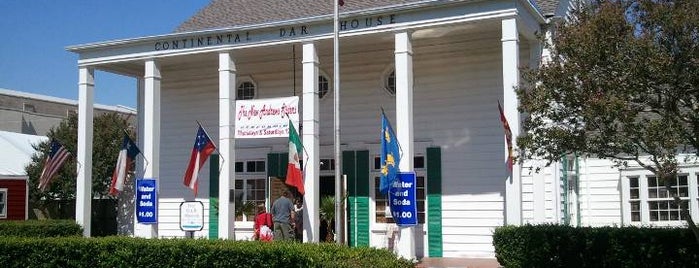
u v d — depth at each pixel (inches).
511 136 602.9
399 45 661.9
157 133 774.5
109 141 1304.1
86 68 821.2
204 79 882.8
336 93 634.2
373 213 777.6
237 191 856.3
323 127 818.2
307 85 704.4
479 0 628.7
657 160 421.4
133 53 792.9
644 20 400.2
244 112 704.4
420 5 649.0
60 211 1301.7
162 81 909.8
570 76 409.4
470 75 743.7
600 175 798.5
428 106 762.2
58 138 1293.1
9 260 501.7
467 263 673.6
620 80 392.8
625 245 481.4
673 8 390.9
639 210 773.3
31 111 2336.4
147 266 465.7
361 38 696.4
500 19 626.5
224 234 719.7
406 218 627.8
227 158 730.8
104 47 804.6
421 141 762.2
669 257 465.1
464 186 736.3
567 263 506.3
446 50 754.8
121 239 489.4
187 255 451.8
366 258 392.5
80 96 819.4
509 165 596.7
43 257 497.0
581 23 422.0
